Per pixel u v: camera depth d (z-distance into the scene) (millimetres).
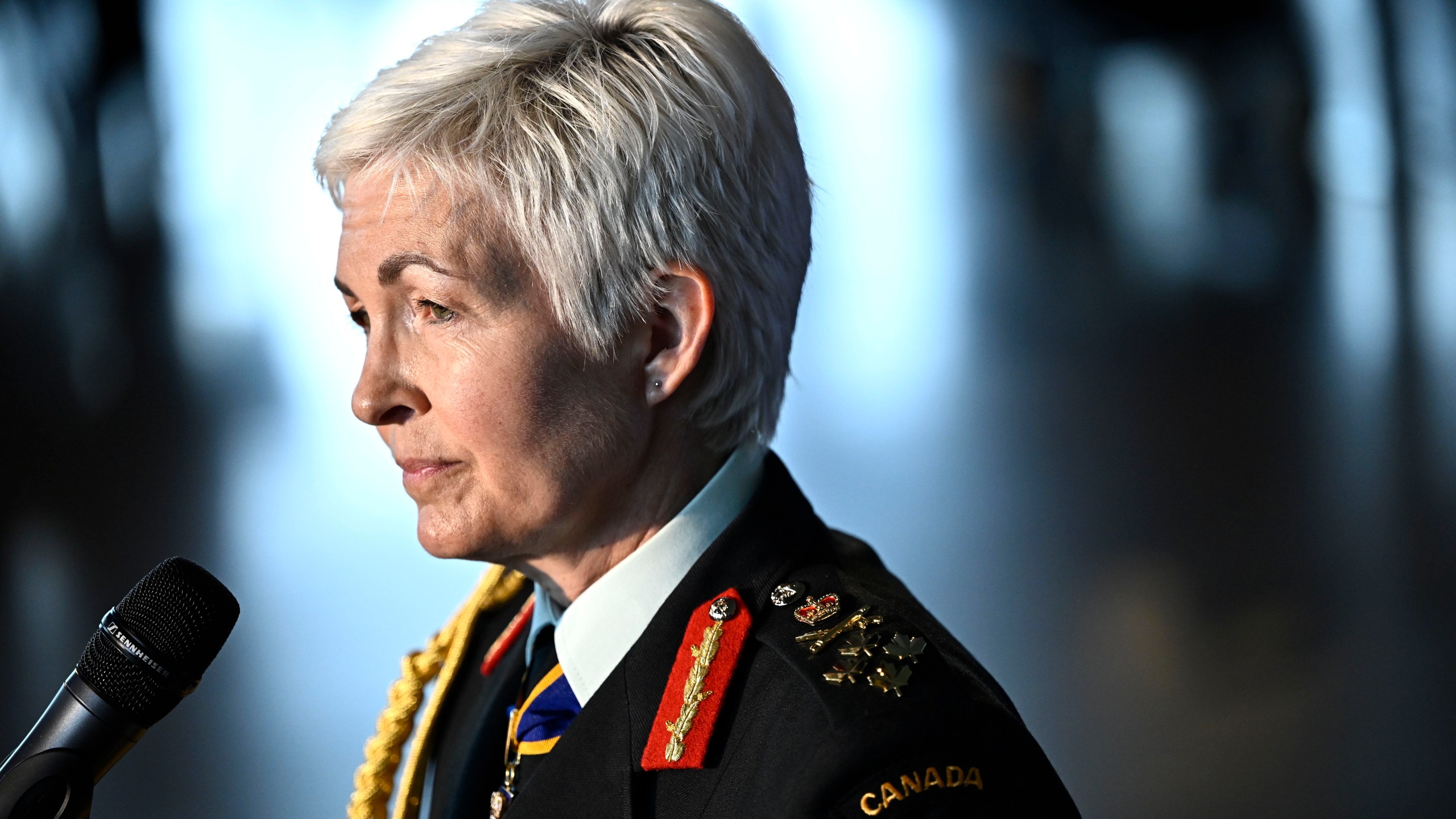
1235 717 6949
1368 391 13812
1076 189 27016
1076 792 6301
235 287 19578
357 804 2656
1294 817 6008
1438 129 29156
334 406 14469
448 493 2000
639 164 1911
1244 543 9531
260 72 26781
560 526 2035
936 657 1931
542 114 1896
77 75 21734
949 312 17969
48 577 9586
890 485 11195
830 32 34625
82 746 1874
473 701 2578
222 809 6367
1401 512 10055
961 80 32750
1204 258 21656
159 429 13578
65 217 21359
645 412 2039
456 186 1869
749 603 2037
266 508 11109
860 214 23953
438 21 29859
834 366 15391
